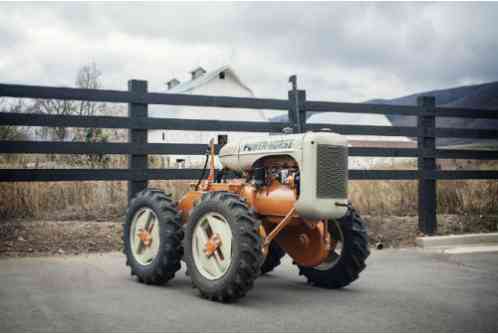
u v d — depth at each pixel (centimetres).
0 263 657
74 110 1656
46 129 1190
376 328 424
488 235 906
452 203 1092
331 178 523
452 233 945
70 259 689
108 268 645
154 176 804
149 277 570
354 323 438
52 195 895
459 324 438
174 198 940
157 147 805
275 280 619
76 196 917
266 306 491
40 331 396
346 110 916
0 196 839
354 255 558
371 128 927
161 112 3366
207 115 3347
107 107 1681
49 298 496
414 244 876
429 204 937
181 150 820
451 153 974
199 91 3444
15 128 1060
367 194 1059
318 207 511
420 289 569
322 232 548
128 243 606
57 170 751
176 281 597
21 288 533
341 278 563
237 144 596
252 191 561
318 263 552
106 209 908
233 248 489
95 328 407
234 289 488
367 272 665
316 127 895
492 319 454
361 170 911
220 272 508
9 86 725
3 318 429
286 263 727
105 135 1196
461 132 984
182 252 570
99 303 484
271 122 872
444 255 789
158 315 449
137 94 789
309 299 522
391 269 684
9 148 730
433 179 950
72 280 577
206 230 533
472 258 765
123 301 496
